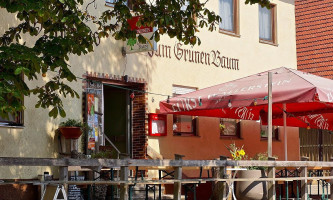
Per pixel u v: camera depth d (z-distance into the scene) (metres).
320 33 24.84
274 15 20.88
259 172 12.76
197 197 14.76
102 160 8.55
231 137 18.70
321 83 13.70
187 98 14.98
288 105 15.78
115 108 16.42
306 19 25.44
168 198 14.95
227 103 14.29
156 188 15.62
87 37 10.20
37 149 13.27
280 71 14.73
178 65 17.14
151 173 15.77
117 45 15.40
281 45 20.95
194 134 17.59
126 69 15.62
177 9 10.76
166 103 15.33
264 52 20.20
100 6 15.14
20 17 9.90
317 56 24.69
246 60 19.47
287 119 17.45
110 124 16.47
